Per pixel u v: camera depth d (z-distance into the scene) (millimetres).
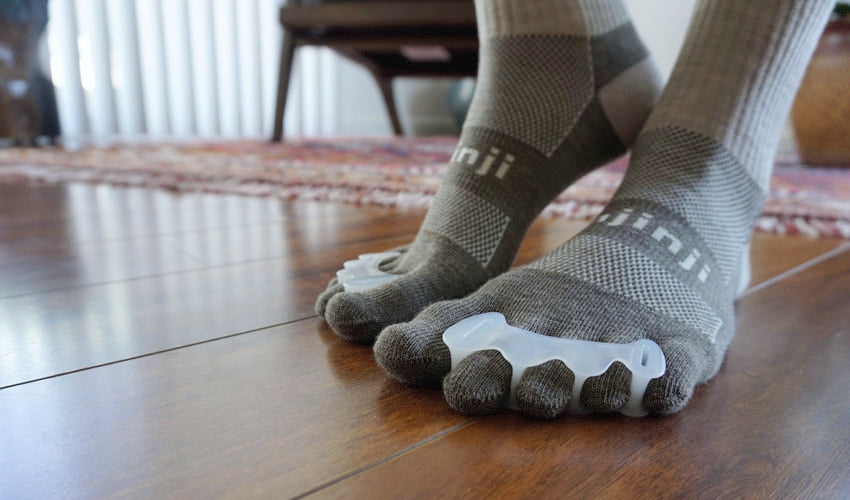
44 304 406
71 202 745
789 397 320
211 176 939
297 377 325
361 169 1034
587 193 862
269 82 2025
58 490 254
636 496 256
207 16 1836
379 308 349
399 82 2178
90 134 1698
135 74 1738
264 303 413
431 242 385
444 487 258
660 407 294
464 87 1925
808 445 286
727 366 349
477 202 390
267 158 1191
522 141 408
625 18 464
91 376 324
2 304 406
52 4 1582
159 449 274
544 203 418
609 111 443
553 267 342
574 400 301
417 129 2215
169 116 1817
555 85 419
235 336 367
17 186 867
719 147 383
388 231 606
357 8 1348
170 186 875
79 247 531
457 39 1387
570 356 302
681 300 336
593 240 351
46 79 1477
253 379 323
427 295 361
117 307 404
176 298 419
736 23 390
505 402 302
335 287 382
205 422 291
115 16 1686
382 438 282
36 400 304
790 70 395
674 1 1593
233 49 1911
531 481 262
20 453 271
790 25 384
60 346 353
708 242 369
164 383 319
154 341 359
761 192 404
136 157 1185
